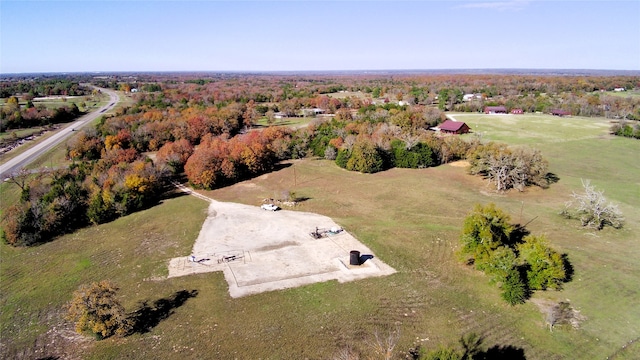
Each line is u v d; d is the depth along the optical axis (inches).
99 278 1584.6
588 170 2896.2
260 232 1943.9
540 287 1374.3
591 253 1643.7
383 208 2234.3
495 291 1393.9
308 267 1582.2
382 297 1363.2
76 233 2108.8
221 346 1152.8
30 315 1376.7
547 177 2728.8
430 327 1211.9
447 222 2000.5
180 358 1113.4
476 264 1486.2
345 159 3144.7
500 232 1521.9
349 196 2468.0
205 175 2687.0
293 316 1274.6
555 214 2078.0
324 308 1310.3
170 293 1434.5
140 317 1306.6
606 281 1438.2
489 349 1117.1
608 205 1876.2
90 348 1183.6
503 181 2490.2
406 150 3120.1
